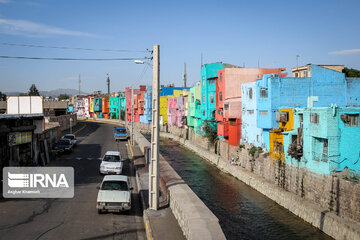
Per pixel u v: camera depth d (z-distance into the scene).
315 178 20.36
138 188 21.81
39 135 28.97
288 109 25.00
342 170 19.31
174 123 70.31
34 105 31.11
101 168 25.02
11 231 12.70
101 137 57.59
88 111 128.75
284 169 24.28
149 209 15.74
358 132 19.53
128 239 12.63
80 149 40.97
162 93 90.50
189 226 11.10
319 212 18.75
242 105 36.34
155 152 15.67
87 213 15.55
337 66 42.69
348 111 19.50
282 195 23.44
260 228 19.36
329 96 30.00
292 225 19.59
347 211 17.19
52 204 16.77
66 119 72.69
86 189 20.23
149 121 79.94
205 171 36.28
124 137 52.09
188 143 55.41
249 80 42.59
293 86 29.33
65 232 12.89
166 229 12.98
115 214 15.74
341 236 16.56
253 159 30.56
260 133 31.42
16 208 15.84
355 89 30.34
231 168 34.38
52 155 32.00
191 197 14.68
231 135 37.53
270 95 28.95
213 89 47.41
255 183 28.20
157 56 15.15
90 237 12.54
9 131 22.89
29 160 26.19
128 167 30.06
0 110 59.66
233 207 23.34
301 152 22.02
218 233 10.59
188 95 59.28
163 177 19.61
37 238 12.08
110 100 115.31
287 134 23.84
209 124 47.03
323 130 19.66
